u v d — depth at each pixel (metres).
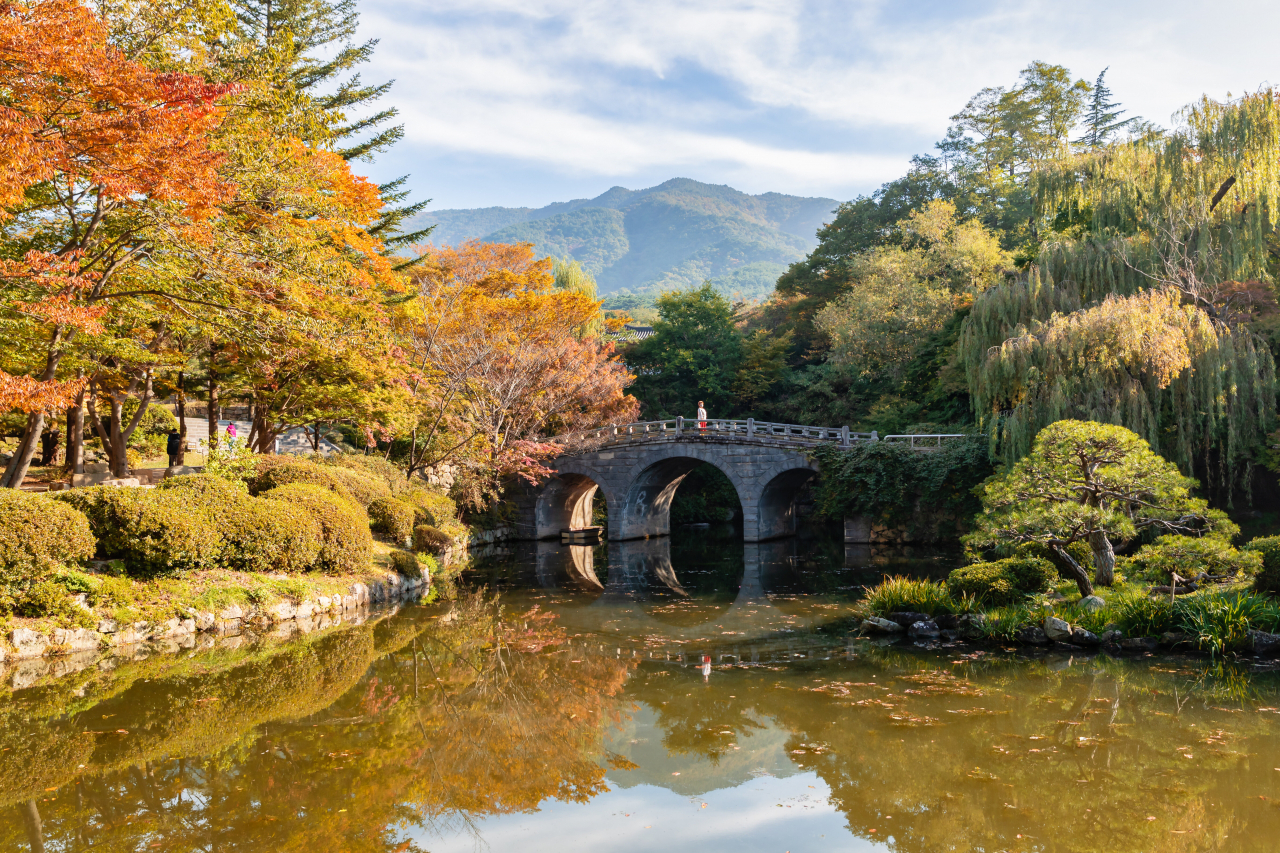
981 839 5.67
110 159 9.85
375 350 19.11
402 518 20.39
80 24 9.05
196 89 10.06
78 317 10.51
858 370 38.97
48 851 5.38
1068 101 47.66
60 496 12.05
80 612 11.06
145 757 7.28
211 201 11.17
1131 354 18.02
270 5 20.44
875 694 9.55
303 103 18.48
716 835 5.90
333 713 8.77
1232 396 17.91
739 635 13.70
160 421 28.50
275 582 13.96
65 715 8.43
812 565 24.75
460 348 26.52
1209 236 18.97
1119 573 14.02
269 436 22.50
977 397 22.78
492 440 26.72
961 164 52.12
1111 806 6.18
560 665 11.38
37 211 12.77
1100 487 12.66
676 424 33.19
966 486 26.81
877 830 5.92
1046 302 21.42
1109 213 21.31
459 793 6.69
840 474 29.38
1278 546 12.08
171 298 13.80
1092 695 9.27
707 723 8.60
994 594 13.04
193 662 10.81
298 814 6.13
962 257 36.38
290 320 14.35
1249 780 6.66
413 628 13.88
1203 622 11.17
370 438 24.78
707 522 44.06
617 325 40.31
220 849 5.45
